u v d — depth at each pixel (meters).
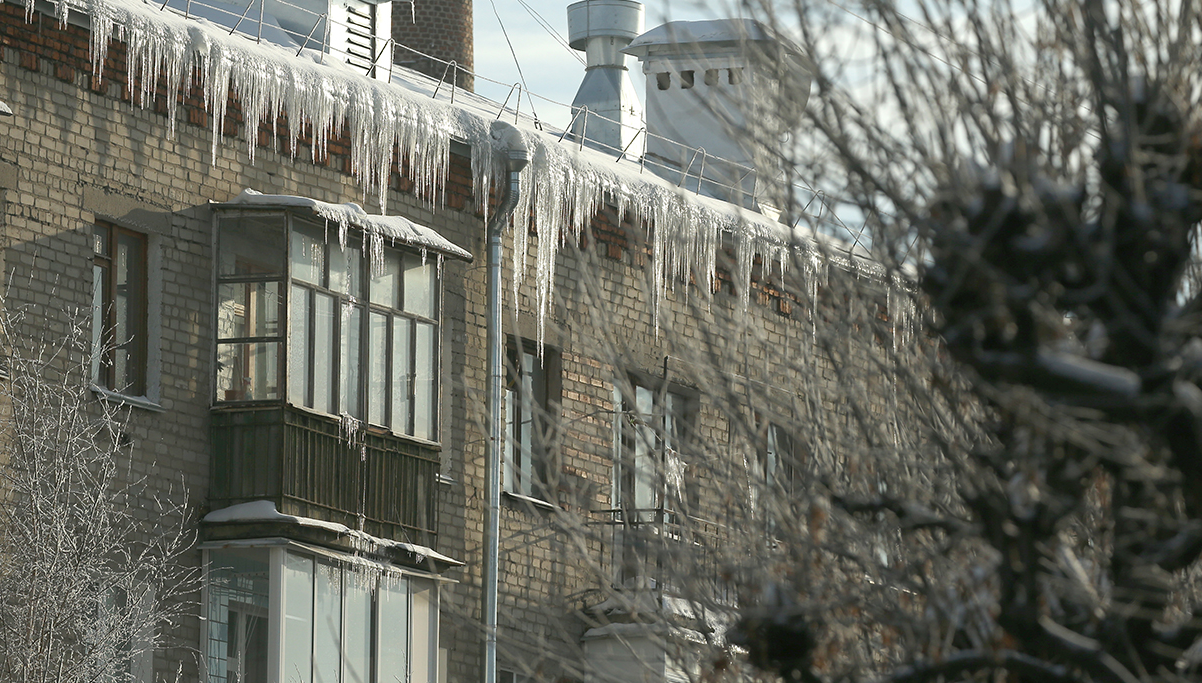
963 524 14.74
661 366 42.91
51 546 30.64
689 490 19.16
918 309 16.64
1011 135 15.16
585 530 19.08
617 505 31.14
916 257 16.39
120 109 34.88
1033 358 12.82
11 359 32.03
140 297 35.31
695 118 49.59
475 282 42.28
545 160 42.59
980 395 15.13
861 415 16.47
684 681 18.34
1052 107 15.18
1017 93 15.23
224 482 35.94
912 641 15.43
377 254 38.62
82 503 31.72
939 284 13.54
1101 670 13.75
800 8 15.89
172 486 35.12
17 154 32.81
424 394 39.88
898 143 15.59
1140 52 14.42
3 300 32.19
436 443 39.97
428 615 39.50
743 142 17.45
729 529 17.95
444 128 41.03
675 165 48.22
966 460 15.89
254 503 35.72
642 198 43.44
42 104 33.38
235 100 37.12
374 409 38.50
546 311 43.31
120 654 32.47
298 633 36.09
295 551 36.12
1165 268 13.20
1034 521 13.84
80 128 34.06
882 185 14.82
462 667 40.34
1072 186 13.73
